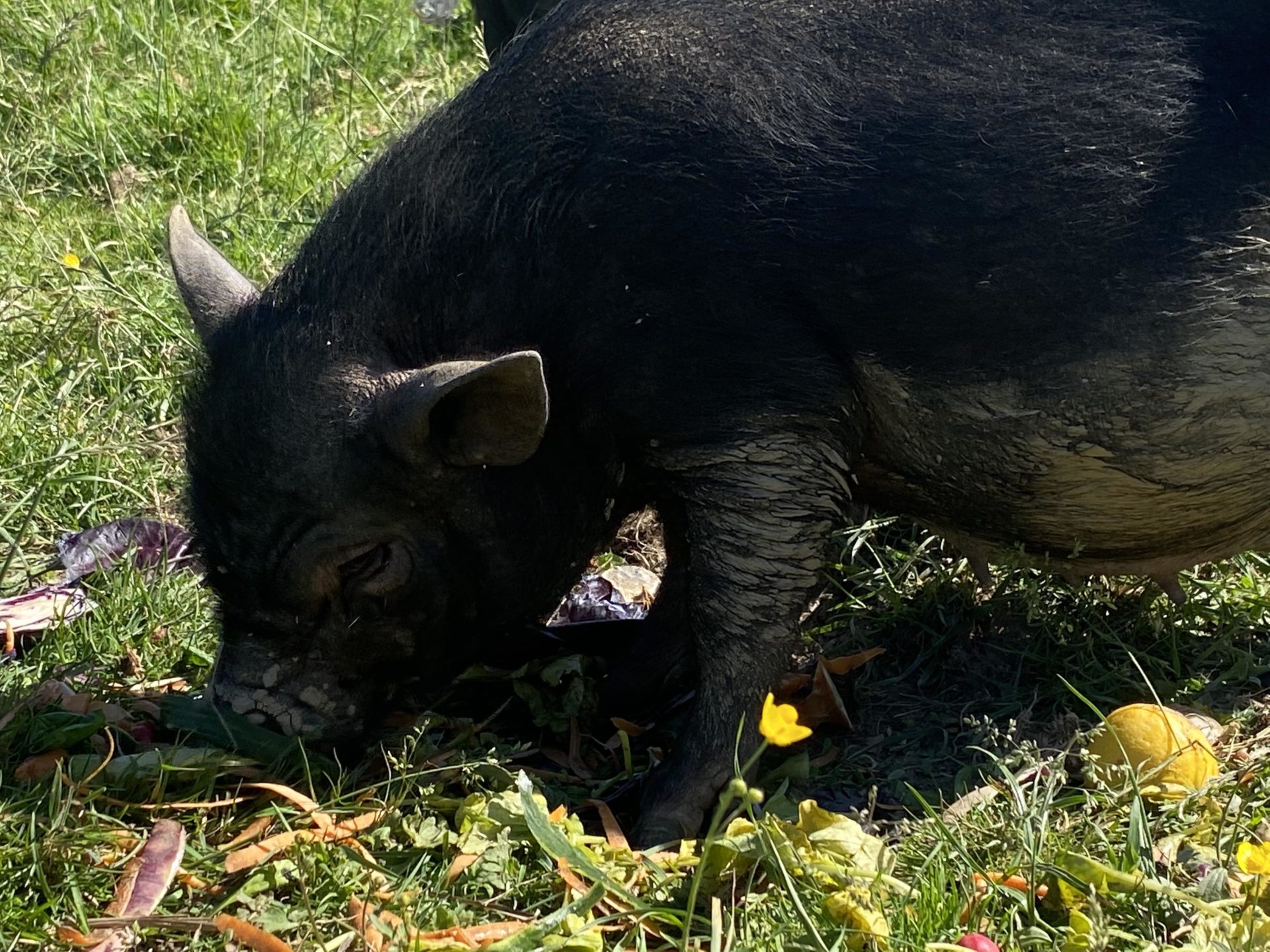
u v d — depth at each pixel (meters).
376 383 1.17
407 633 1.21
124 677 1.34
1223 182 1.16
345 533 1.17
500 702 1.34
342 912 1.06
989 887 1.04
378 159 1.25
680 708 1.36
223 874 1.09
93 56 2.32
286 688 1.20
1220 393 1.18
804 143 1.17
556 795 1.22
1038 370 1.18
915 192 1.16
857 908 1.00
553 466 1.22
